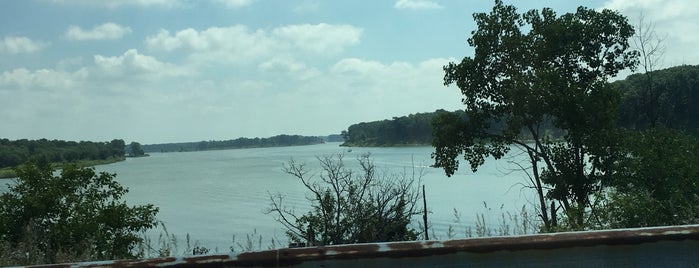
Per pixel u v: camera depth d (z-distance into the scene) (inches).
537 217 581.9
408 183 570.9
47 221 414.0
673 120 878.4
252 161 6806.1
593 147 725.3
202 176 4148.6
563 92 763.4
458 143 880.9
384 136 4778.5
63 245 384.2
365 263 123.6
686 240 135.0
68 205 430.0
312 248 123.5
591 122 743.1
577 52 814.5
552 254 129.7
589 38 810.2
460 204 1218.0
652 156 520.7
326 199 437.1
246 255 121.4
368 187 440.1
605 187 729.0
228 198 1993.1
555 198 769.6
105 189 467.2
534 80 772.6
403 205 434.6
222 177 3794.3
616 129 746.8
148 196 2448.3
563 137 780.0
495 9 837.8
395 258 124.6
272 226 898.7
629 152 657.6
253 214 1314.0
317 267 122.2
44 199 408.8
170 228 1112.8
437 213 933.8
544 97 760.3
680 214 372.2
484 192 1594.5
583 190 749.3
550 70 770.8
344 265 123.0
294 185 2116.1
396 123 4699.8
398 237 426.9
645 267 132.6
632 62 831.1
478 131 869.2
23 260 299.4
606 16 807.7
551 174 784.9
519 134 840.9
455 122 871.1
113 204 431.8
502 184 1919.3
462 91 869.8
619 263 132.0
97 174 467.8
